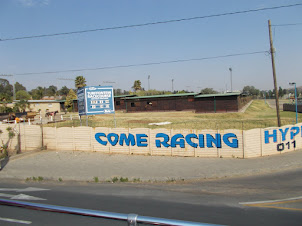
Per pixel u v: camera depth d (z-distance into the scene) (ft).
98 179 39.86
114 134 57.06
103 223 18.88
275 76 64.03
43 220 19.83
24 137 66.08
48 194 32.04
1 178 42.86
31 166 48.60
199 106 136.56
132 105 164.14
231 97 130.82
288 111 143.13
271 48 63.16
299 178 36.99
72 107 188.03
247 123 87.25
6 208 23.97
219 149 50.88
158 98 157.79
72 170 44.62
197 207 25.89
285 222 21.35
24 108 157.17
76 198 29.86
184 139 52.47
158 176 39.70
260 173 41.14
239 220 21.89
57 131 62.69
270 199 28.48
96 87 68.13
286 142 53.26
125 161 49.80
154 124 93.61
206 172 41.11
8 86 386.73
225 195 30.71
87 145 59.77
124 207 25.94
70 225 18.22
